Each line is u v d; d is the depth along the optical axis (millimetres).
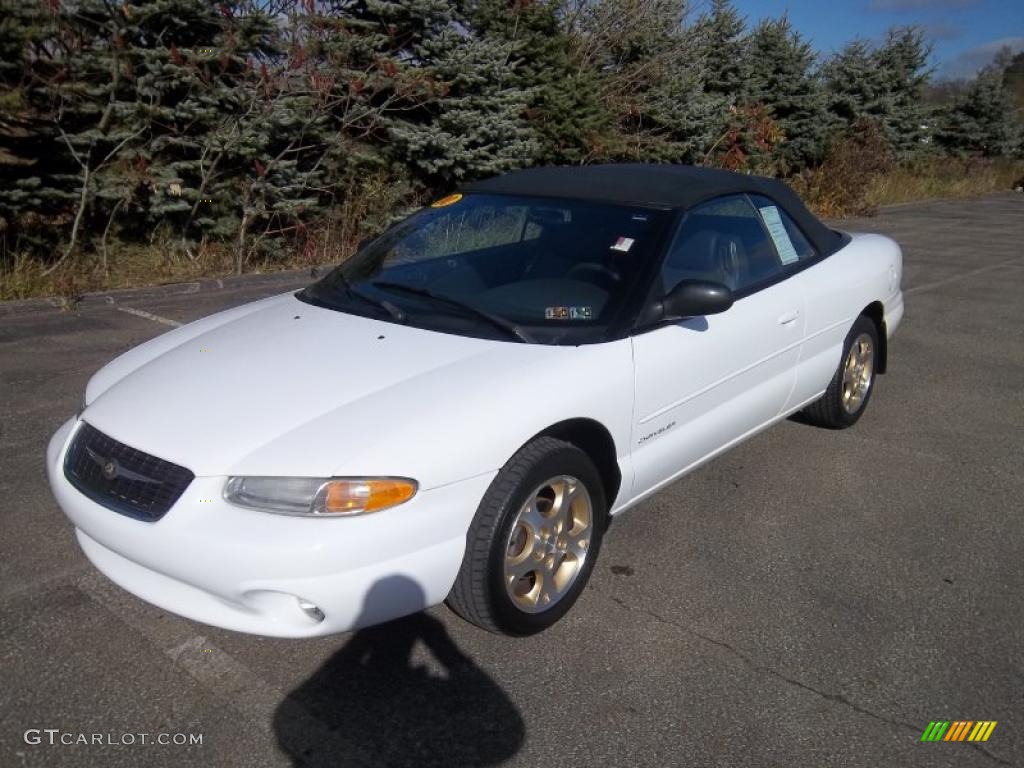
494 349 3205
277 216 9633
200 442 2746
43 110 8492
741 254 4172
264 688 2799
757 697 2809
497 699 2779
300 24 9297
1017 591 3465
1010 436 5227
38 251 8500
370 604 2629
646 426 3459
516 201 4117
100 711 2674
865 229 16312
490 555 2842
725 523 4008
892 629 3191
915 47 23844
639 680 2887
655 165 4652
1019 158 31688
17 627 3070
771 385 4254
